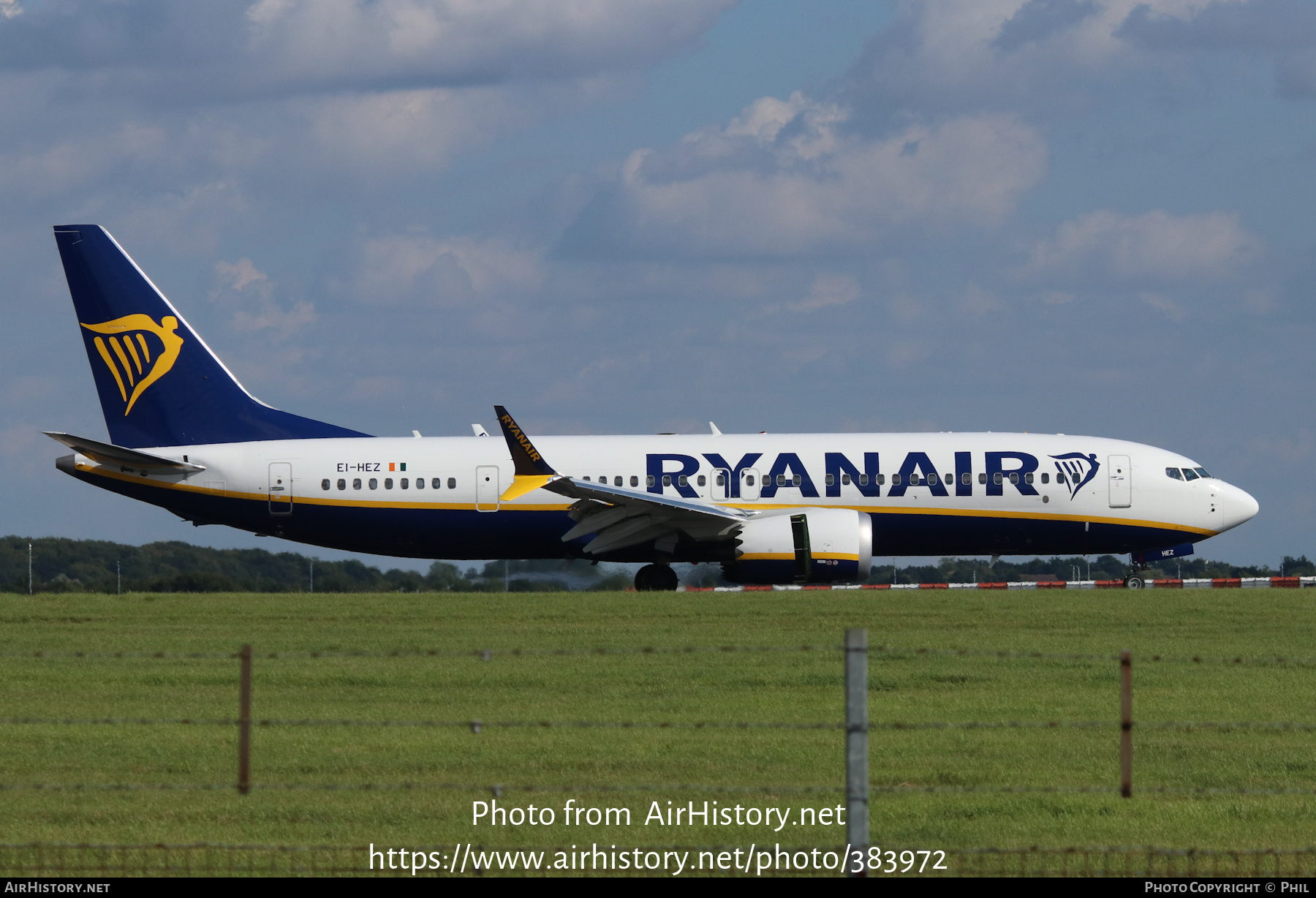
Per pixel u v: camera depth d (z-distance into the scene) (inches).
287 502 7253.9
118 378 7416.3
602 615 5629.9
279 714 3331.7
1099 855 2198.6
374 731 3134.8
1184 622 5236.2
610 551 7130.9
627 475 7096.5
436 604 6186.0
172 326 7445.9
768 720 3213.6
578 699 3545.8
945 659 4237.2
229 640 4904.0
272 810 2464.3
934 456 7076.8
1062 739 3080.7
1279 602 5930.1
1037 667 4079.7
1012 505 7042.3
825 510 6943.9
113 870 2124.8
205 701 3545.8
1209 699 3555.6
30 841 2273.6
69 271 7411.4
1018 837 2306.8
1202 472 7229.3
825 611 5664.4
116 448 7106.3
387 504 7219.5
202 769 2755.9
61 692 3708.2
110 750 2938.0
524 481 6904.5
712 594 6584.6
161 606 6186.0
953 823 2393.0
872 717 3284.9
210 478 7288.4
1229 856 2186.3
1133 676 3924.7
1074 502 7066.9
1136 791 2573.8
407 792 2598.4
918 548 7145.7
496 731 3134.8
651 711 3361.2
